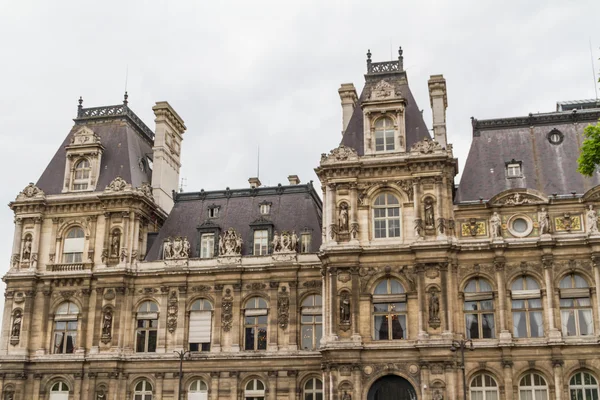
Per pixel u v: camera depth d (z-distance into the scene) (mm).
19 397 66062
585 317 57156
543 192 61062
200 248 69938
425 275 58531
